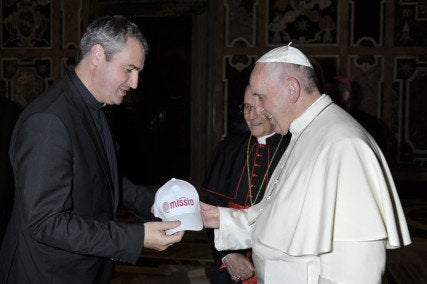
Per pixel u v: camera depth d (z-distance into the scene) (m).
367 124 3.58
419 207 6.26
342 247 1.36
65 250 1.50
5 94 7.71
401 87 6.75
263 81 1.61
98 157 1.66
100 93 1.66
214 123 7.18
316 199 1.42
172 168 7.76
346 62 6.81
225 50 7.08
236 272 2.18
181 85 7.62
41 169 1.47
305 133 1.58
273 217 1.55
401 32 6.71
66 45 7.52
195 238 5.09
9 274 1.64
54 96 1.60
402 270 4.03
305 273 1.48
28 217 1.47
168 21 7.54
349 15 6.76
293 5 6.86
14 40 7.65
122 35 1.58
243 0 6.99
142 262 4.30
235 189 2.35
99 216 1.68
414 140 6.76
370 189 1.38
